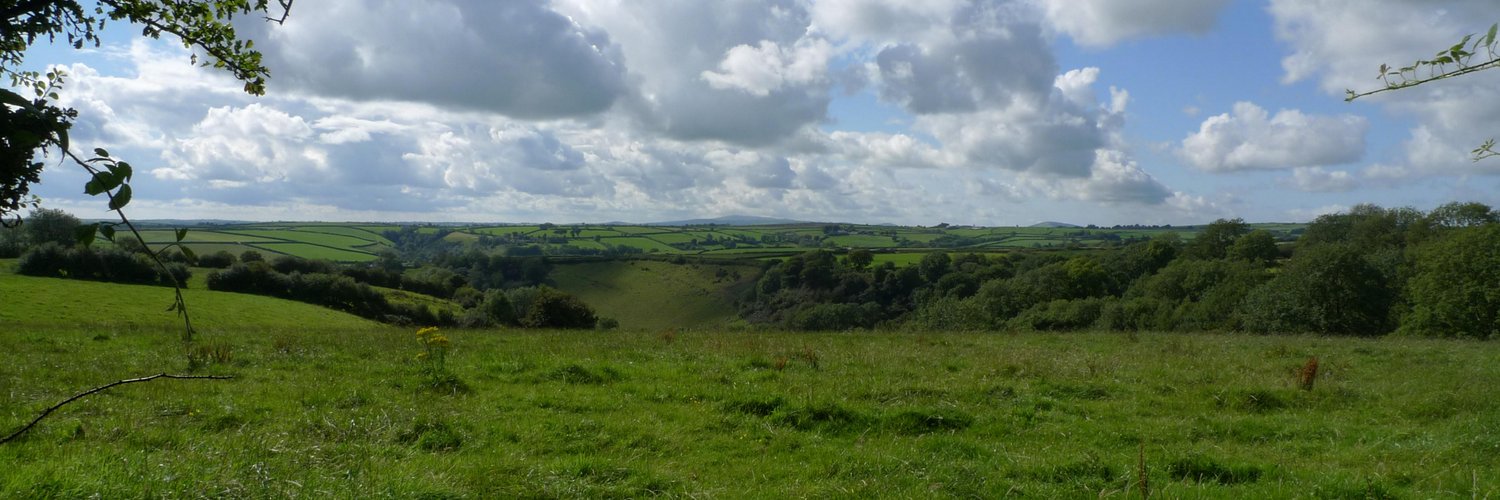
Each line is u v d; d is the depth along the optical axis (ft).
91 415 31.17
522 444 30.42
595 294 278.26
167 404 33.45
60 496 18.95
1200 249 239.50
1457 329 125.90
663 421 35.37
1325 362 58.34
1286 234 379.14
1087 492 25.07
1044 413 38.96
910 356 58.34
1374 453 31.30
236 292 179.63
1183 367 54.24
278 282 188.85
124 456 23.58
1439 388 45.03
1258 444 33.78
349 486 21.48
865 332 90.17
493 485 24.31
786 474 27.76
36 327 72.08
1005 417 37.50
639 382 44.27
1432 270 132.67
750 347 62.49
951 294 213.66
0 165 7.39
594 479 25.84
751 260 304.09
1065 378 47.57
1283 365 56.39
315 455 25.93
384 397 37.70
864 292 247.29
